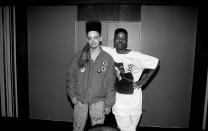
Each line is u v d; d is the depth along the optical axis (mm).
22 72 2705
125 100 2197
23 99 2762
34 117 2857
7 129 2697
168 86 2582
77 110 2115
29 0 2543
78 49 2641
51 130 2703
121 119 2205
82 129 2145
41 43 2707
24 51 2682
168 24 2488
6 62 2738
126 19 2523
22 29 2639
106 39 2561
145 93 2619
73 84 2107
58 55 2697
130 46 2549
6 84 2785
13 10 2629
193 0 2334
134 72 2182
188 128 2615
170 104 2609
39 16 2666
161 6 2473
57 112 2805
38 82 2785
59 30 2654
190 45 2492
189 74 2535
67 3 2488
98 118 2084
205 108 2496
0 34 2695
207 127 2492
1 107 2842
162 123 2648
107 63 2027
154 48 2533
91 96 2041
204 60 2395
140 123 2674
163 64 2549
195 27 2459
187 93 2568
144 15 2500
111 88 2037
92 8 2559
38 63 2748
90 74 2045
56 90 2766
